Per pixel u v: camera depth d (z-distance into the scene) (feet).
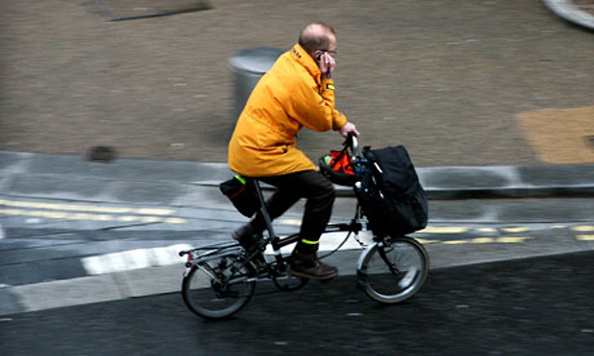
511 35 149.89
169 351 65.26
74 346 65.98
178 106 121.80
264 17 161.79
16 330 68.44
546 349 64.75
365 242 84.84
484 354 64.13
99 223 89.04
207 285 73.31
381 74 132.46
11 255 81.97
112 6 167.94
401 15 161.89
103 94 126.31
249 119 64.85
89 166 102.63
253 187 67.26
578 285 75.51
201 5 169.27
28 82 130.62
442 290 74.95
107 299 73.87
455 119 115.65
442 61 137.80
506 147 106.32
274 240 68.85
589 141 107.55
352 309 71.72
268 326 69.05
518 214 91.30
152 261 81.15
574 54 140.56
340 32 152.15
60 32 153.28
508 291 74.54
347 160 68.39
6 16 161.79
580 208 92.48
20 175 99.86
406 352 64.59
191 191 96.48
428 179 96.89
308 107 62.85
